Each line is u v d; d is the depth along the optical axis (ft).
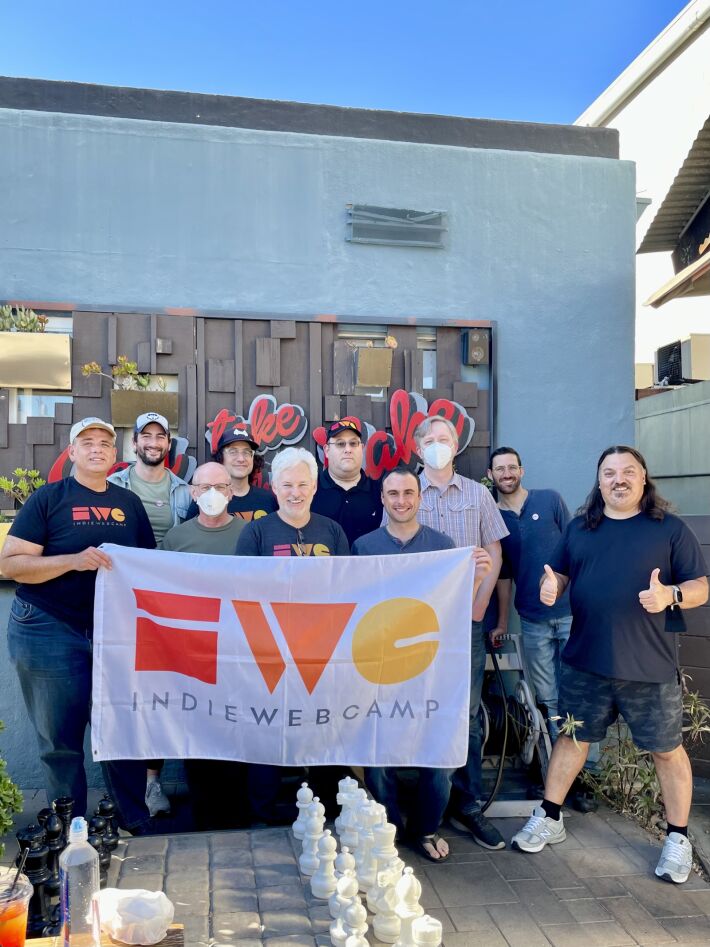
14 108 16.31
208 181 16.61
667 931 10.72
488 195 17.87
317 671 12.06
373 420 17.12
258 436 16.42
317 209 17.06
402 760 12.06
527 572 15.42
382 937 9.32
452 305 17.71
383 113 18.06
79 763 12.73
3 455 15.58
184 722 12.01
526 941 10.41
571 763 13.12
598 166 18.40
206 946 8.95
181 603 12.05
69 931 7.54
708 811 15.39
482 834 13.14
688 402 27.35
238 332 16.53
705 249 30.94
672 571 12.46
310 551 12.76
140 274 16.34
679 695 12.54
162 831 13.56
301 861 10.69
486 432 17.52
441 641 12.17
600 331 18.35
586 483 18.20
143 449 14.69
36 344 15.57
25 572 12.05
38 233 15.94
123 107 16.80
